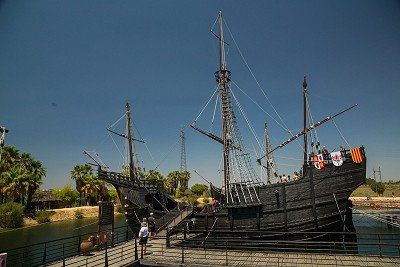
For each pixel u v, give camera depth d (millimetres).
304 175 21188
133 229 27234
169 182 99562
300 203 20750
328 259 14086
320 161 20906
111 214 18969
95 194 70375
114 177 28641
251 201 21953
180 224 23547
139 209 27281
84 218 63750
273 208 21219
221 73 28953
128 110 36125
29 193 59531
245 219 21781
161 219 25516
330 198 20344
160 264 14820
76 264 14789
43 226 52531
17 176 55188
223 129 27844
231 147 26688
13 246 34938
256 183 22547
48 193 78250
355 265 13352
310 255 15562
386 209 46844
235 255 15938
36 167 60531
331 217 20203
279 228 20859
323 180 20672
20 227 51094
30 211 60969
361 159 20094
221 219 22500
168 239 18578
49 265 14438
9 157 56625
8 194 54312
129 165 35406
